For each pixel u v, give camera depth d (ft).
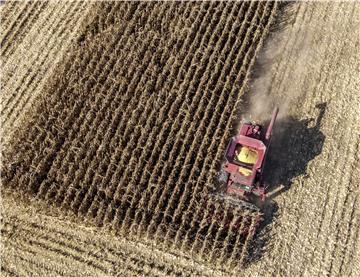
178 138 45.65
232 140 41.86
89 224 43.11
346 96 46.96
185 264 41.47
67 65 50.26
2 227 44.11
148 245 42.34
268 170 44.45
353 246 40.73
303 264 40.63
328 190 43.11
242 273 40.75
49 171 45.16
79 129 47.19
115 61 50.29
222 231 41.93
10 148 46.62
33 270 42.14
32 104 49.11
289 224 42.19
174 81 48.55
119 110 47.52
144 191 43.68
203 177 43.83
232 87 47.67
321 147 44.91
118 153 45.62
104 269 41.68
